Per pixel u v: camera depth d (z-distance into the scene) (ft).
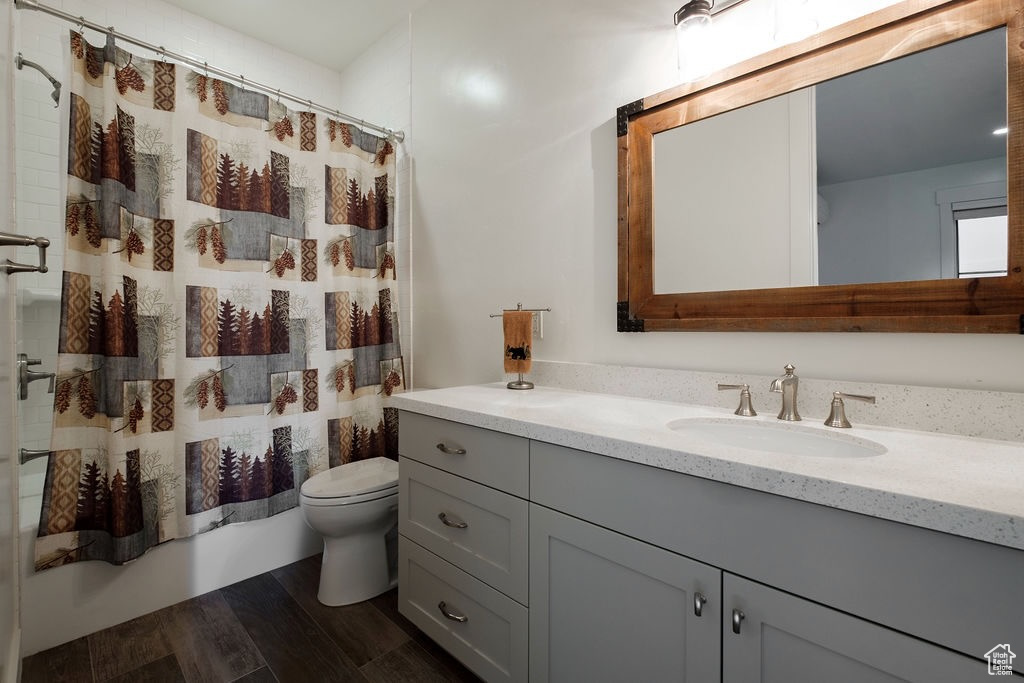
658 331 4.92
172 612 5.74
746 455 2.81
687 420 4.00
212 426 6.14
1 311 3.02
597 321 5.47
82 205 5.19
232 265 6.31
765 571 2.64
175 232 5.87
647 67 5.01
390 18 8.14
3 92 3.14
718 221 4.47
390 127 8.53
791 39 4.04
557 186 5.84
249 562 6.55
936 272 3.41
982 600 2.03
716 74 4.40
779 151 4.11
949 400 3.33
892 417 3.54
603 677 3.45
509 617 4.09
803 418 3.93
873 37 3.62
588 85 5.52
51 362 6.66
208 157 6.14
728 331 4.40
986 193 3.22
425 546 4.94
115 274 5.28
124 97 5.49
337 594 5.89
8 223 3.34
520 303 6.30
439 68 7.51
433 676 4.73
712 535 2.85
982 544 2.03
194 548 6.07
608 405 4.63
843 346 3.86
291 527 6.97
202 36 8.04
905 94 3.53
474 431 4.39
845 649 2.38
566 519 3.64
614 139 5.27
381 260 7.84
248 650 5.07
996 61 3.19
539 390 5.63
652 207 4.91
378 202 7.87
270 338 6.63
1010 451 2.91
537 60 6.06
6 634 3.14
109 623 5.42
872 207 3.67
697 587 2.92
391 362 7.82
